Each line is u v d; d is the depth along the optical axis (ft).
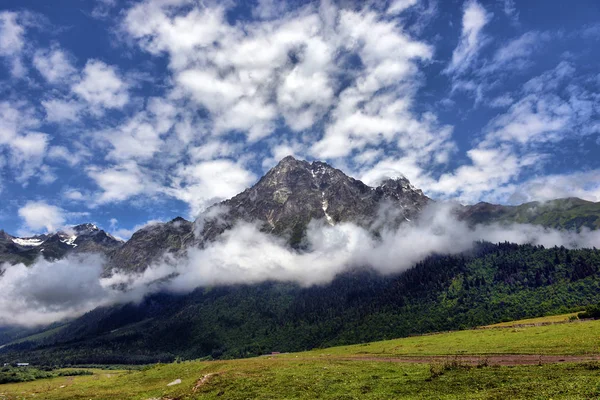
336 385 165.78
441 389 136.77
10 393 278.46
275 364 264.31
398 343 366.22
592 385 107.04
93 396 231.30
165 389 229.25
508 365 169.37
